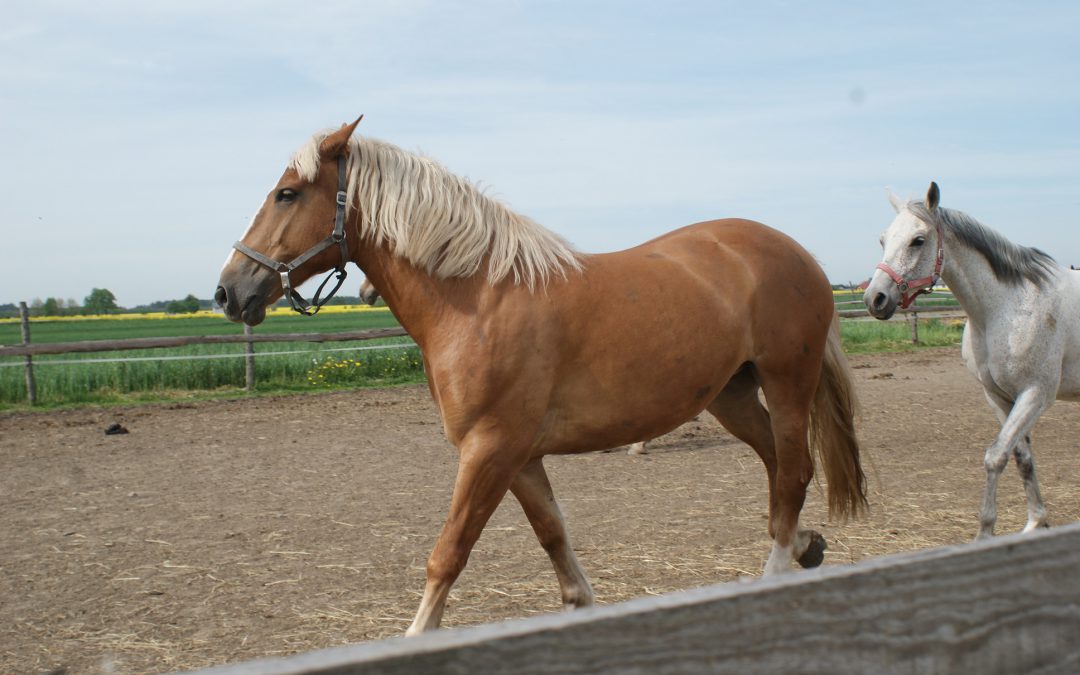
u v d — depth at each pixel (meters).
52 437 9.18
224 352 17.91
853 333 20.97
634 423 3.42
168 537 5.27
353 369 14.52
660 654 0.93
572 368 3.29
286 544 5.10
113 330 42.28
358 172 3.38
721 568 4.50
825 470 4.25
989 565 1.15
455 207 3.27
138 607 4.00
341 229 3.37
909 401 11.29
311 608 3.98
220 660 3.39
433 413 10.94
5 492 6.59
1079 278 4.93
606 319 3.32
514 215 3.41
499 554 4.84
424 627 2.99
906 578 1.08
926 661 1.10
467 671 0.82
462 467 3.13
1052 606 1.21
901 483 6.52
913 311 20.50
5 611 3.96
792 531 3.91
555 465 7.54
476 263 3.24
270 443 8.79
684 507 5.92
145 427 9.84
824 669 1.03
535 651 0.86
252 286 3.33
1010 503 5.84
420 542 5.14
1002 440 4.62
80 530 5.45
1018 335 4.69
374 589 4.26
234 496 6.41
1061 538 1.22
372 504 6.15
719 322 3.56
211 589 4.27
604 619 0.89
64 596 4.17
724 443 8.55
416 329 3.36
